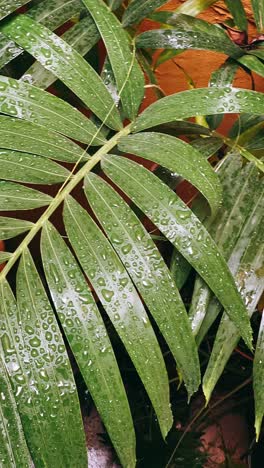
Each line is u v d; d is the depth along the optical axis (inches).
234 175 38.7
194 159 36.5
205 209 38.3
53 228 35.0
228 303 35.2
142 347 33.9
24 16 39.9
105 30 40.3
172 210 35.2
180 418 53.6
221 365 36.3
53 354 33.1
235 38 50.1
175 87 59.7
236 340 36.6
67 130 37.5
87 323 33.4
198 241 35.0
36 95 37.9
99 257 34.3
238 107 37.9
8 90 37.7
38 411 32.8
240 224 37.7
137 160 58.2
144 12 43.2
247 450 53.9
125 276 34.1
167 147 36.9
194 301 37.1
